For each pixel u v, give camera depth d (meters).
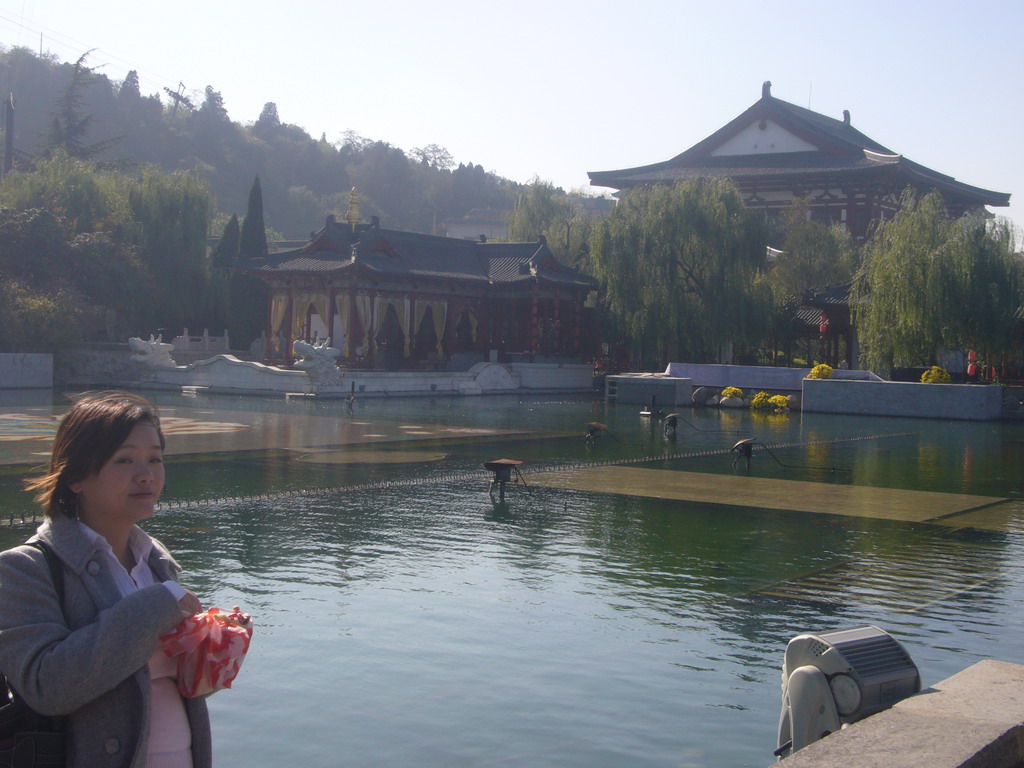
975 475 27.34
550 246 81.06
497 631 11.55
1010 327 52.31
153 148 185.88
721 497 22.33
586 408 54.78
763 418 49.94
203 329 78.88
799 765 4.78
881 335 54.25
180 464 26.36
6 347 60.53
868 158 95.94
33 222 65.94
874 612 12.65
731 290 66.31
